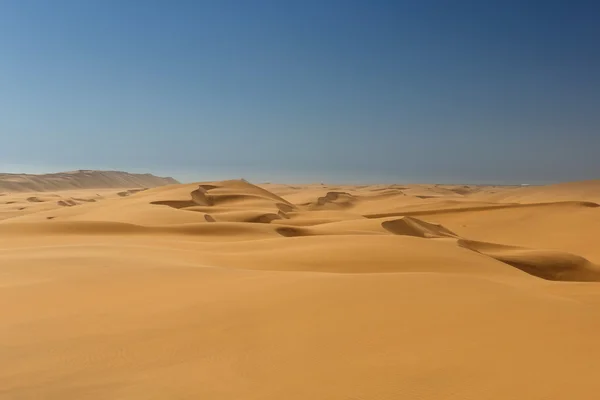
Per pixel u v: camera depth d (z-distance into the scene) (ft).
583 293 56.95
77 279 49.37
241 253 81.51
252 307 36.99
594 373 22.95
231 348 27.91
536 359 24.89
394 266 74.08
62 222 122.42
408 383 22.22
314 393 21.62
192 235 123.95
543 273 118.21
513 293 41.78
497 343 27.53
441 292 41.27
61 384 23.54
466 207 313.53
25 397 22.22
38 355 27.43
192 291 44.04
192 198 277.23
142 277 51.24
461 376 22.81
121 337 30.40
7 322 33.76
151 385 23.16
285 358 26.00
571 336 28.99
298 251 81.20
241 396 21.61
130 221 160.04
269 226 141.08
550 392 20.93
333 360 25.41
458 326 31.01
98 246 79.92
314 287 43.65
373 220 167.94
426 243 93.71
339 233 143.43
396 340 28.30
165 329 31.94
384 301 37.91
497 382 22.06
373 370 23.85
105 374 24.67
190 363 25.84
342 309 35.60
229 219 189.78
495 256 121.49
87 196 564.30
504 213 281.95
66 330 31.94
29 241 100.58
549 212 274.36
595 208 274.77
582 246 198.08
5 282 47.73
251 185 365.81
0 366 25.85
